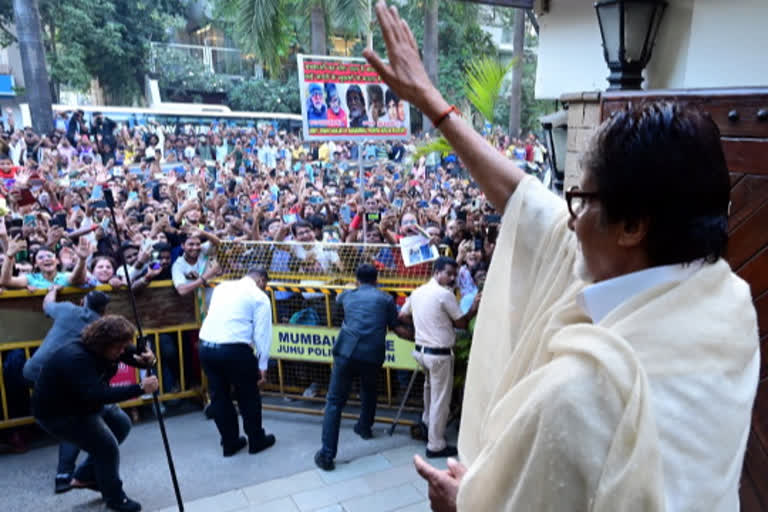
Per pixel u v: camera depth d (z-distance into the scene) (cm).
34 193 911
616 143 71
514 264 105
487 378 106
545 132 347
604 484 60
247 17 1352
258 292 425
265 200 1033
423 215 785
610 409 62
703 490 63
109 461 349
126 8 2706
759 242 204
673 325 66
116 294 473
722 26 258
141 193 991
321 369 516
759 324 204
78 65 2523
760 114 200
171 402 521
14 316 435
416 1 2073
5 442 450
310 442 454
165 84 2850
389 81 113
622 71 280
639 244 72
